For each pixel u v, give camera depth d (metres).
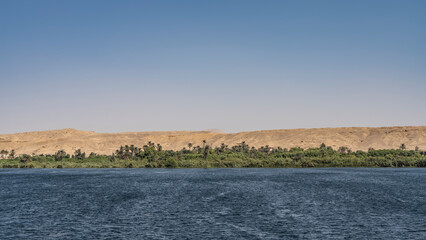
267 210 65.56
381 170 179.25
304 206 69.88
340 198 80.88
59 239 46.94
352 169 188.00
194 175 152.00
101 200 80.06
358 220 57.09
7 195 91.00
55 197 86.25
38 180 137.00
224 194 88.25
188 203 74.19
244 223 54.88
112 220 57.72
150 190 98.69
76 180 135.62
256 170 184.88
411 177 136.25
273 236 47.44
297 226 52.91
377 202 75.12
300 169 191.25
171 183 118.44
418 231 50.28
